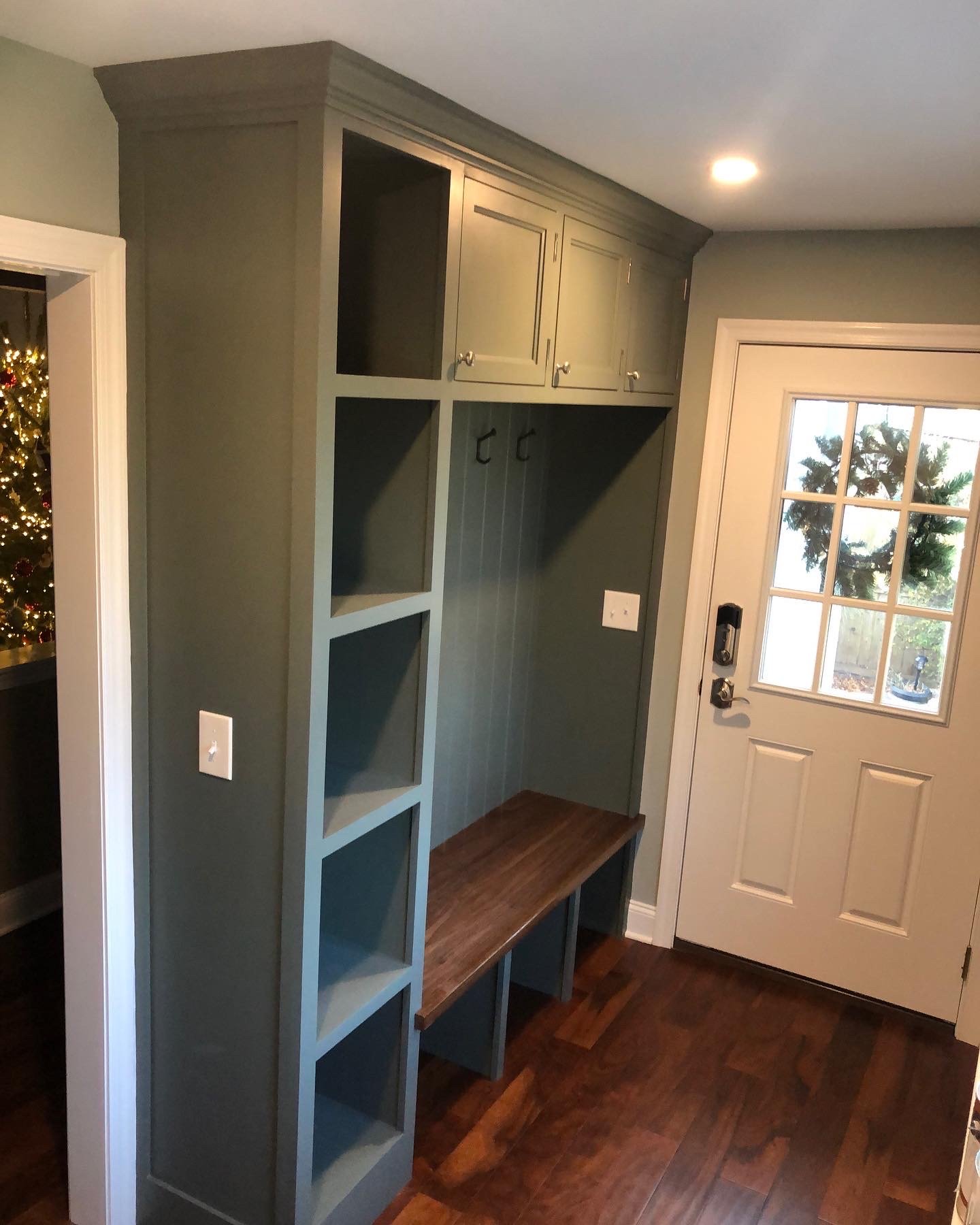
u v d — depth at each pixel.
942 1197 2.49
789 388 3.12
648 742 3.47
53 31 1.58
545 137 2.08
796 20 1.39
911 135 1.93
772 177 2.35
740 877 3.43
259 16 1.47
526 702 3.55
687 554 3.31
